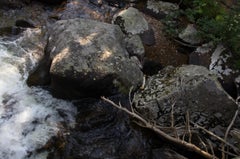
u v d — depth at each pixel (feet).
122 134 16.39
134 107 17.10
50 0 20.71
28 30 19.47
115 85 16.74
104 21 20.36
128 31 19.54
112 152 15.87
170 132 16.71
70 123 16.44
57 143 15.88
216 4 20.17
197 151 15.71
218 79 18.52
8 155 15.26
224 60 19.01
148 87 17.57
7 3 20.24
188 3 20.88
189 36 19.72
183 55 19.52
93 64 16.53
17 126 15.96
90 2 21.08
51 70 16.39
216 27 19.13
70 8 20.63
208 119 16.92
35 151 15.60
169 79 17.61
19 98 16.75
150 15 20.75
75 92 16.70
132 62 17.67
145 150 16.33
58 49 17.21
